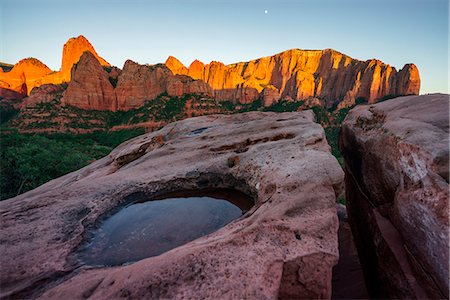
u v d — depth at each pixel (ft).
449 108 18.11
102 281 13.32
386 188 19.77
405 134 17.39
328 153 24.88
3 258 17.72
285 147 29.45
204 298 10.61
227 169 30.66
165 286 11.41
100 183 31.48
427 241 13.01
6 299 14.02
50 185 39.75
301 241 13.64
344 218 33.24
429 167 13.67
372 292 18.29
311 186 19.13
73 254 18.39
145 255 17.97
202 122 62.13
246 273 11.66
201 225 22.02
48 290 14.28
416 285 13.39
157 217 24.12
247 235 14.24
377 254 18.04
